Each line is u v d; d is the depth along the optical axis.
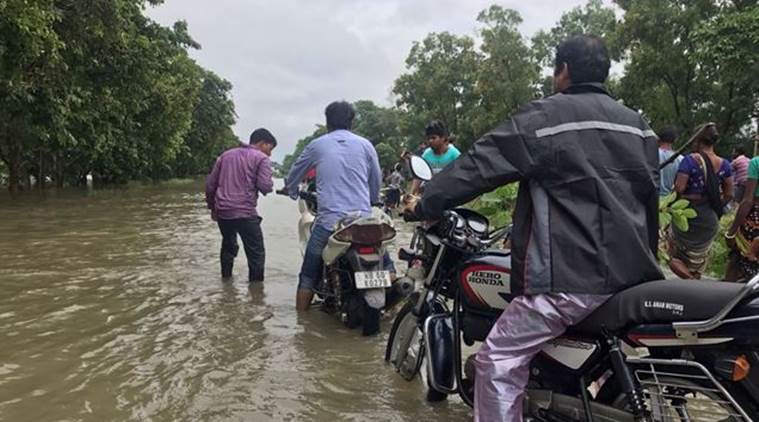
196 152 63.34
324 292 5.80
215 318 5.69
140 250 9.55
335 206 5.72
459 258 3.49
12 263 8.30
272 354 4.73
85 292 6.63
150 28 25.66
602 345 2.70
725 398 2.35
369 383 4.16
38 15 14.49
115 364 4.46
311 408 3.76
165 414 3.66
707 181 5.85
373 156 5.98
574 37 2.88
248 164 7.05
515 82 44.41
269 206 20.77
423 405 3.82
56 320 5.55
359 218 5.30
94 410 3.70
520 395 2.73
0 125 20.27
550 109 2.71
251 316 5.77
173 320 5.61
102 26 18.72
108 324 5.45
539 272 2.63
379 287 5.16
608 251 2.58
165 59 29.02
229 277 7.48
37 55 15.35
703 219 5.90
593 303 2.59
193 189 34.81
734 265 5.82
